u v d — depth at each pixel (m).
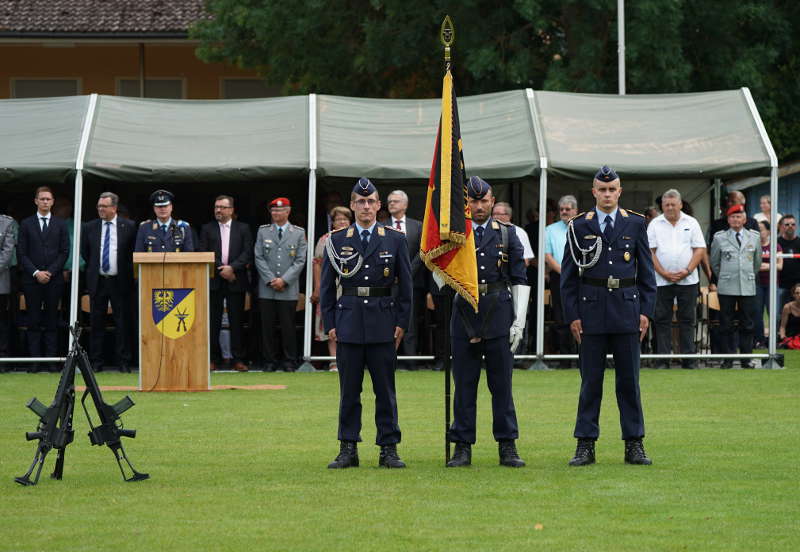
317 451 13.94
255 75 48.47
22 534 9.75
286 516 10.39
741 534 9.69
